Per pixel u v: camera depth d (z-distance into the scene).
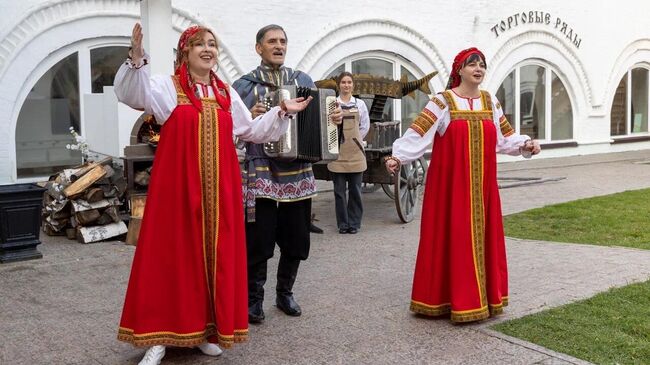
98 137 8.23
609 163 14.23
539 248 6.77
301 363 3.93
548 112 14.88
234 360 3.98
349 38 11.25
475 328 4.46
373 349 4.14
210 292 3.80
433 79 12.55
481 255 4.54
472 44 13.08
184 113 3.73
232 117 4.01
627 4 16.00
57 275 5.90
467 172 4.52
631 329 4.35
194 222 3.71
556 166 13.77
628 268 5.86
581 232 7.56
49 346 4.23
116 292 5.39
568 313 4.68
